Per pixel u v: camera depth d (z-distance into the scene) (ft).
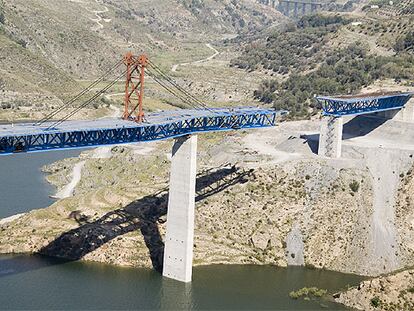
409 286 556.92
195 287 603.67
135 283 604.49
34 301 551.18
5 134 503.61
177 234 615.16
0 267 621.72
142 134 586.04
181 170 611.47
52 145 535.60
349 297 575.38
